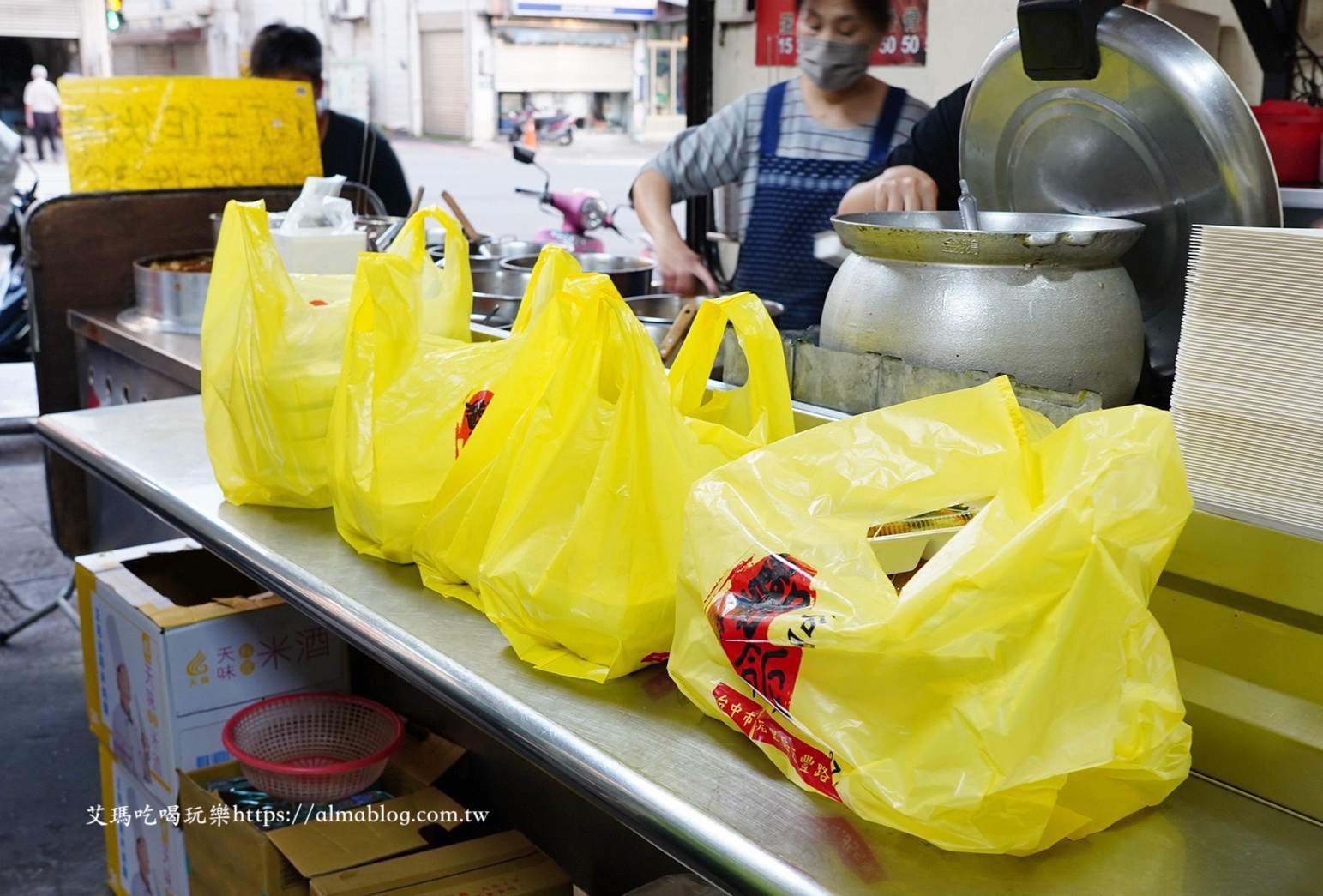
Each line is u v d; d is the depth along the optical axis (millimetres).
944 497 933
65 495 2955
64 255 3008
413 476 1312
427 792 1781
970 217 1245
